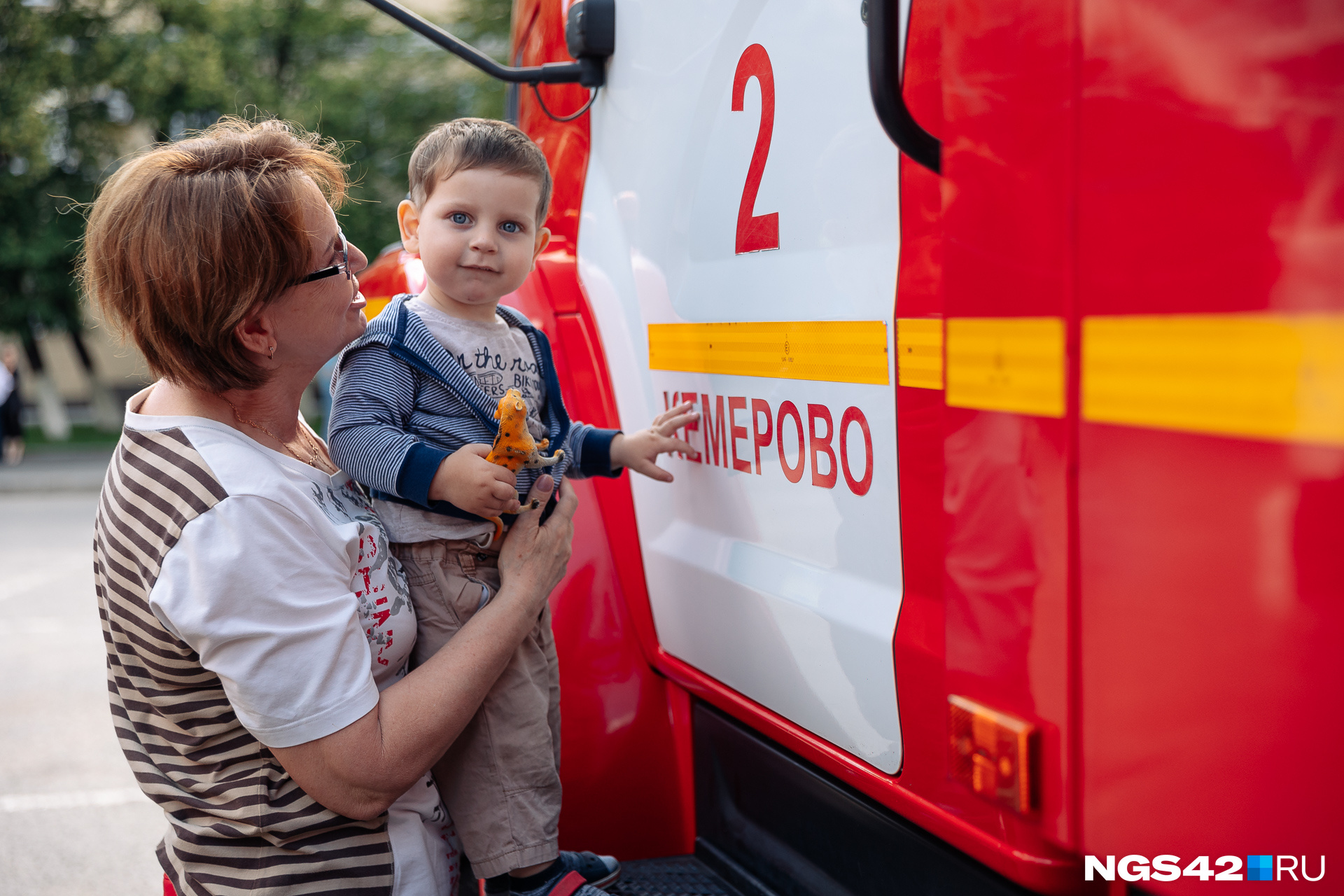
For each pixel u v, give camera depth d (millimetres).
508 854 1642
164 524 1296
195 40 17156
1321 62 748
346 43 19609
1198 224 829
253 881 1367
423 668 1427
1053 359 967
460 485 1494
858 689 1442
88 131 17062
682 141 1808
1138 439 888
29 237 16641
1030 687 1019
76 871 3246
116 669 1414
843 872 1605
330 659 1314
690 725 2039
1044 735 1009
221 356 1347
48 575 7609
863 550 1411
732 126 1654
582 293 2203
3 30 16266
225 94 17031
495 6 16859
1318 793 782
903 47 1265
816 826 1662
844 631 1438
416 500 1516
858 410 1389
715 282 1713
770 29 1545
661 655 2012
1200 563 845
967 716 1102
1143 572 893
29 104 15875
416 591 1623
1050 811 1007
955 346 1094
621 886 1922
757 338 1609
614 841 2049
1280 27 770
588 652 2057
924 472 1274
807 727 1597
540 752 1696
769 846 1797
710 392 1749
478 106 16922
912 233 1265
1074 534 958
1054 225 959
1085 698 962
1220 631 833
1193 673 858
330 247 1420
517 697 1684
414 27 1965
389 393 1593
